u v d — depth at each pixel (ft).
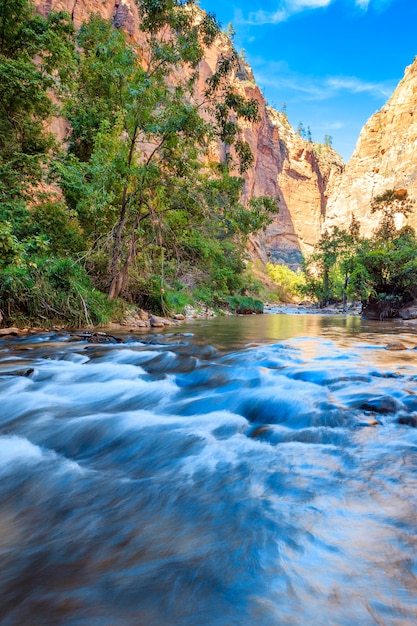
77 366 21.56
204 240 73.00
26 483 8.89
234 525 6.81
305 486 8.18
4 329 33.32
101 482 8.87
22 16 53.62
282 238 398.62
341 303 182.09
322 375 17.67
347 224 372.38
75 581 5.41
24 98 51.70
